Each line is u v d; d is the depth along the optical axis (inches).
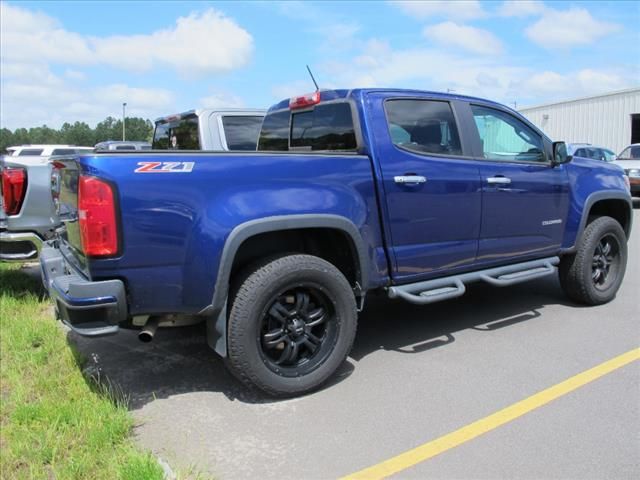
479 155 186.1
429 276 175.2
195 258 132.4
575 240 215.9
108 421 128.5
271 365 142.5
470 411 138.3
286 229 142.9
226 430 130.6
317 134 181.8
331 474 113.2
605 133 1106.1
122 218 125.0
